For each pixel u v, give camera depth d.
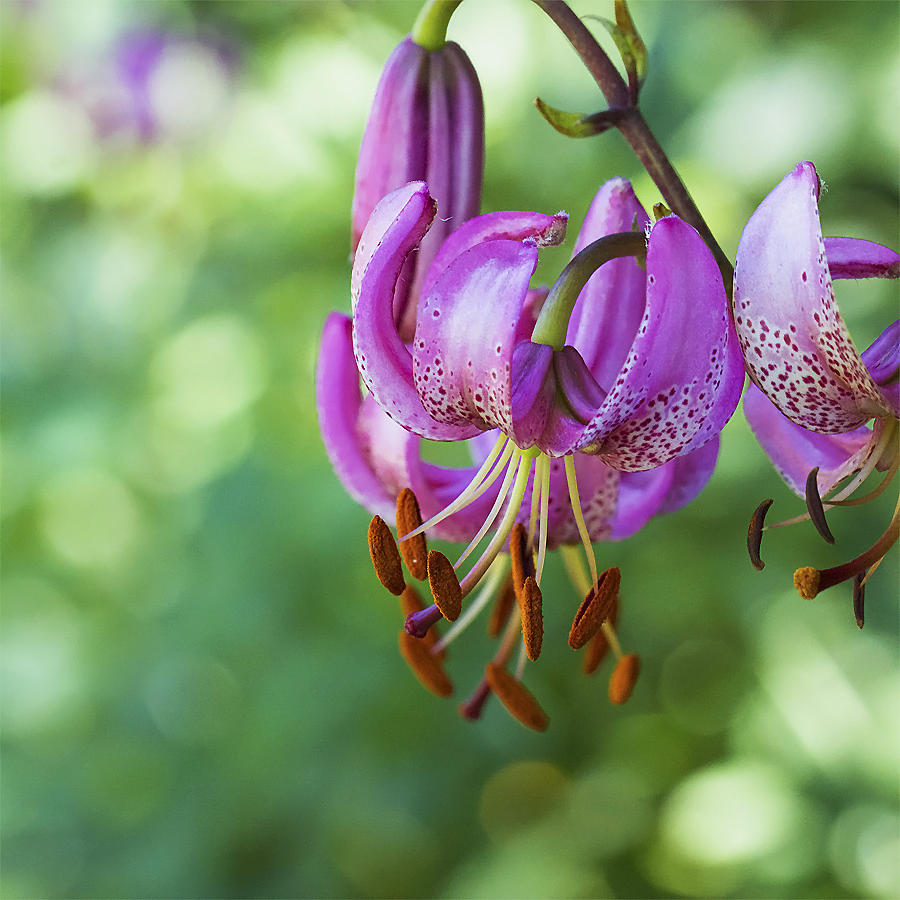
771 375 0.42
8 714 0.77
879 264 0.42
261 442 0.75
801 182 0.41
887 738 0.70
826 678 0.71
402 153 0.45
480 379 0.42
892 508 0.70
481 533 0.44
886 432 0.43
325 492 0.72
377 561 0.44
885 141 0.66
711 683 0.77
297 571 0.73
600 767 0.77
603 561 0.72
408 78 0.44
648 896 0.75
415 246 0.42
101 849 0.74
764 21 0.72
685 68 0.71
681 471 0.45
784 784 0.71
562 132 0.43
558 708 0.75
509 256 0.42
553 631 0.72
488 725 0.74
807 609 0.71
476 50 0.72
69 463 0.77
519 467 0.44
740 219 0.69
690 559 0.72
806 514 0.43
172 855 0.73
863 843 0.69
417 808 0.73
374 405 0.45
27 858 0.74
